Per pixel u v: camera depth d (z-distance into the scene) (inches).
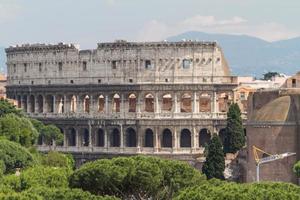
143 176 7706.7
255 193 6402.6
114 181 7755.9
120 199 7524.6
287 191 6584.6
